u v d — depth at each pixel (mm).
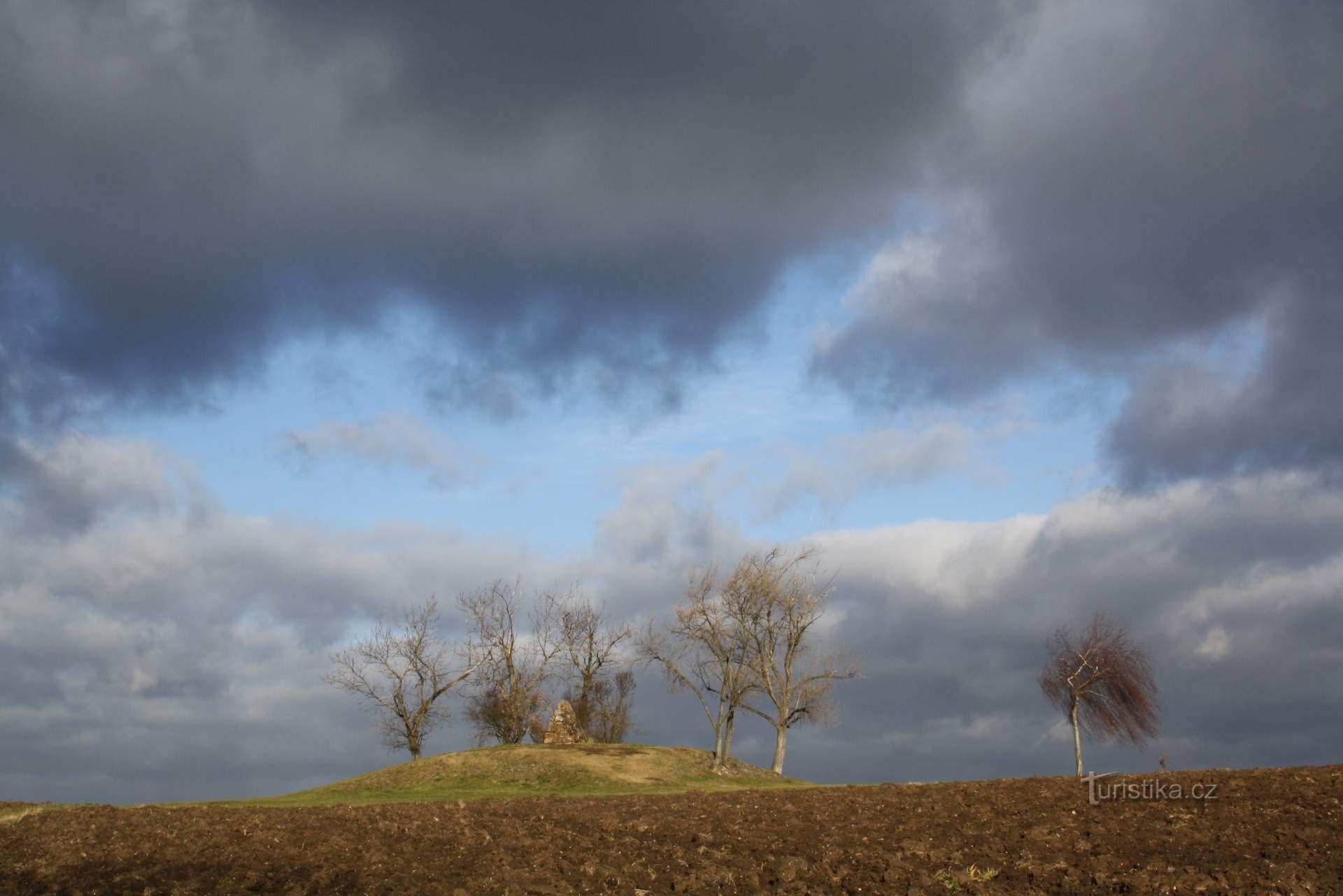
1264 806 23438
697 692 54812
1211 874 18672
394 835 23656
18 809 27109
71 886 18906
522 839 23453
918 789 32188
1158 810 24094
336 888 19062
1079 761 44062
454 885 19250
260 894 18734
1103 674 44344
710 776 51531
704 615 55062
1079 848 20984
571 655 65438
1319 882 17828
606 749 54750
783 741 55438
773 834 23906
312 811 27875
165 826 24172
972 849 21578
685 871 20594
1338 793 24141
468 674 61250
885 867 20438
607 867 20781
